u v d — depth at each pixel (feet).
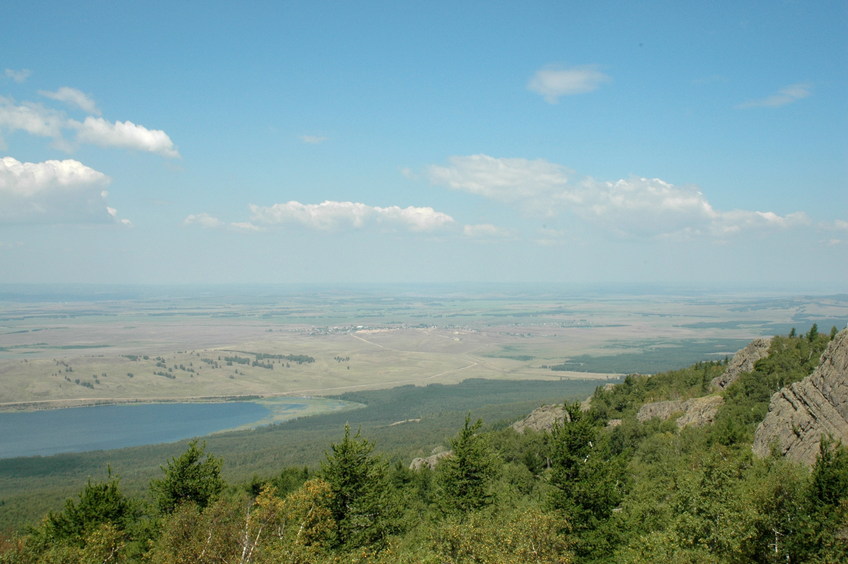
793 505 137.39
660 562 136.26
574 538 162.61
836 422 189.16
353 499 183.62
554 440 193.88
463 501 198.90
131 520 225.35
